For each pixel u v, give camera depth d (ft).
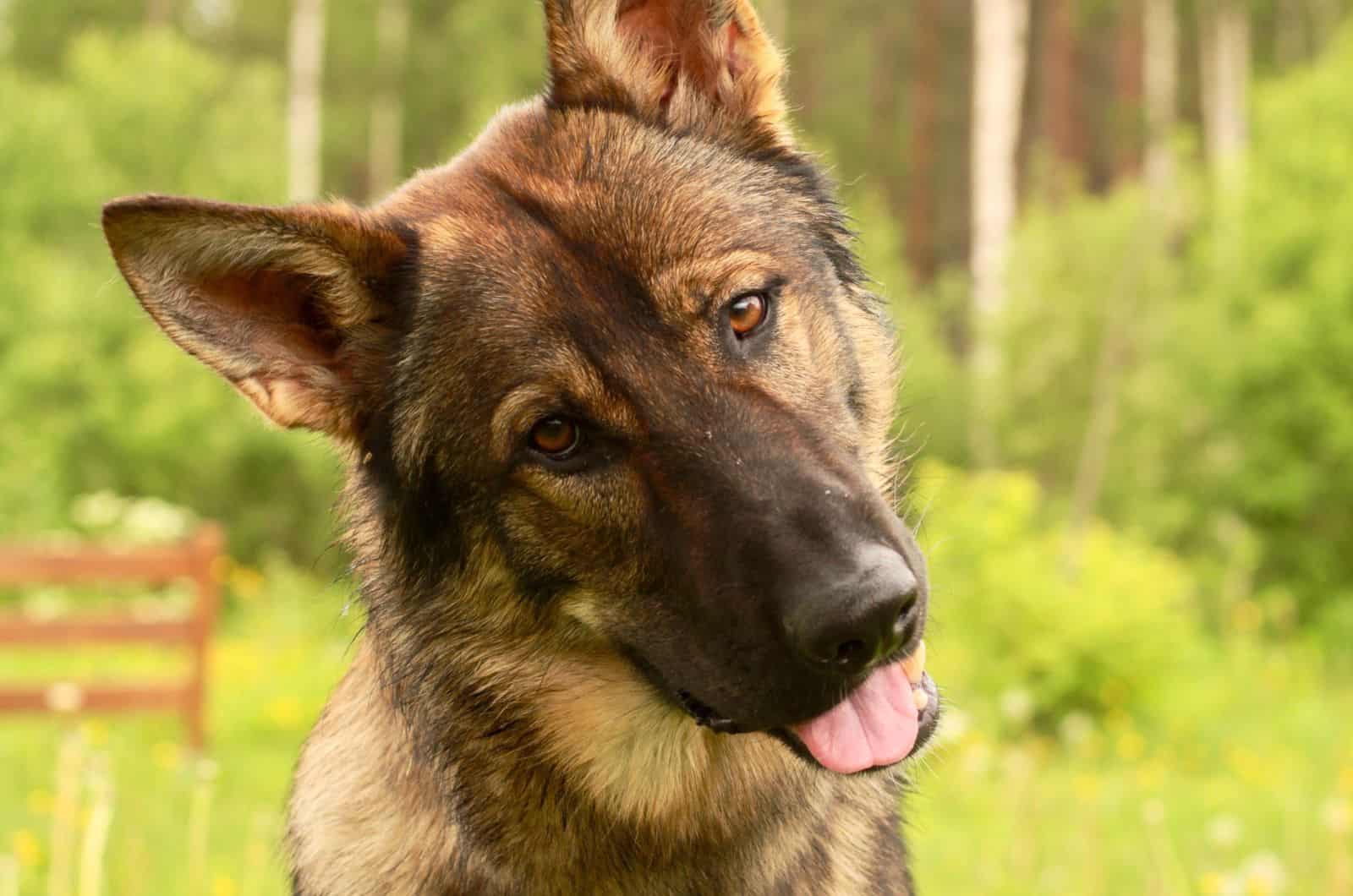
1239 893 20.88
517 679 11.55
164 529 52.60
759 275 11.12
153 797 28.12
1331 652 54.03
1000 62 85.46
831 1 118.42
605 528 10.90
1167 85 105.09
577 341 10.74
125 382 60.90
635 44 12.35
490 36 113.70
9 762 33.81
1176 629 41.42
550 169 11.52
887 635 9.86
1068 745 38.55
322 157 113.50
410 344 11.43
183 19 120.98
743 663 10.27
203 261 11.00
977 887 24.03
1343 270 55.31
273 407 11.55
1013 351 65.21
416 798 11.63
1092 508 62.03
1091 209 66.33
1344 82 61.36
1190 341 60.59
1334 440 55.11
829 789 11.96
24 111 67.41
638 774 11.69
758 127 12.41
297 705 40.47
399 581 11.75
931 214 109.81
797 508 10.19
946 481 44.29
